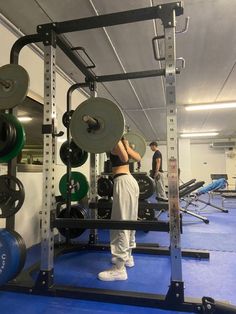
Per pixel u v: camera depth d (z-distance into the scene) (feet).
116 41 11.12
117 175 7.56
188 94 18.74
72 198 10.74
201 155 43.42
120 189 7.39
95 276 7.71
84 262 9.00
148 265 8.56
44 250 6.57
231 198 30.17
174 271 5.89
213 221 16.25
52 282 6.68
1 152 6.44
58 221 6.66
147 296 6.04
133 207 7.45
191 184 17.13
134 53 12.20
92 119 6.31
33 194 11.05
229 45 11.66
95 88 10.31
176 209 5.98
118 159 7.61
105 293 6.20
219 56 12.69
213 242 11.35
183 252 9.37
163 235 12.80
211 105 21.54
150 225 6.15
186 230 13.71
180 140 41.29
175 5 6.18
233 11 9.30
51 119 6.79
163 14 6.23
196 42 11.36
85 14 9.32
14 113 7.10
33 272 7.63
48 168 6.72
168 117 6.14
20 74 6.64
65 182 10.80
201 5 8.96
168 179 6.04
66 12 9.18
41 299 6.28
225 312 5.38
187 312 5.66
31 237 10.83
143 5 8.91
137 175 12.62
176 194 6.00
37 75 11.41
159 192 18.25
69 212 9.44
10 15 9.27
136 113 23.79
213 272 7.91
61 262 9.00
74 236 10.66
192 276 7.61
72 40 10.97
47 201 6.63
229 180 41.14
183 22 9.80
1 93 6.67
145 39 10.99
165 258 9.25
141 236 12.60
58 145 13.07
